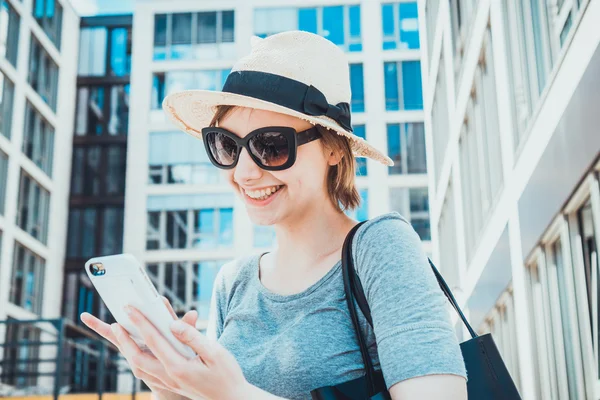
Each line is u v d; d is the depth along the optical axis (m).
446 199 9.23
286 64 1.47
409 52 25.17
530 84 4.69
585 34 3.13
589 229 3.60
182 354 1.16
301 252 1.47
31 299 22.80
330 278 1.40
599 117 2.85
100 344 9.23
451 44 7.91
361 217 24.23
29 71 23.67
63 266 25.02
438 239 9.69
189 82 26.06
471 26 6.73
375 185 24.38
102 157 25.98
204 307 24.39
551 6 4.11
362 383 1.30
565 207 3.69
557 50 3.97
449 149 8.28
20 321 7.53
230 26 26.30
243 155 1.44
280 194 1.45
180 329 1.12
